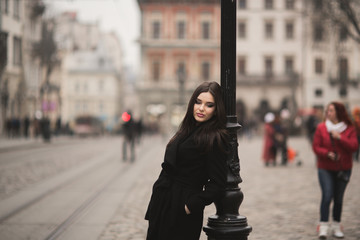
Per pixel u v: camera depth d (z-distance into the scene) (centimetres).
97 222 671
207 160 322
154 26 5597
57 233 601
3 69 3097
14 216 712
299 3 5441
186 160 324
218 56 5584
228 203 365
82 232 607
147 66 5584
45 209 772
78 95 8538
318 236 574
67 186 1055
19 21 4022
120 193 955
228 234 360
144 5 5569
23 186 1041
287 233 591
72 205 812
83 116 5103
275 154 1588
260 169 1474
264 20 5481
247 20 5497
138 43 5581
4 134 3800
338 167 580
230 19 380
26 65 4444
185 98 5569
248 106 5450
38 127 3662
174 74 5581
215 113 342
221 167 320
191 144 325
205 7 5581
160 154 2222
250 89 5453
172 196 323
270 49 5475
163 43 5562
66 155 2030
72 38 8825
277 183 1105
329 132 586
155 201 329
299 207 776
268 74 5422
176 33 5594
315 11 1994
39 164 1568
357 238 568
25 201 843
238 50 5500
